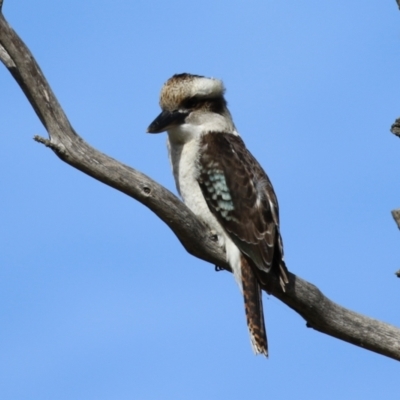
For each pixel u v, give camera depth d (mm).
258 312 10500
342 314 10312
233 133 11875
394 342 10406
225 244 10922
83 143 9203
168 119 11391
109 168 9352
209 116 11617
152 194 9602
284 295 10312
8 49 8844
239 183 10961
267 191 10984
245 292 10594
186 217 10086
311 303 10180
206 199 11109
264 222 10711
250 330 10445
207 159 11195
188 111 11617
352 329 10336
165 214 9914
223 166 11102
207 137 11398
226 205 10945
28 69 8898
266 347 10359
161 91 11852
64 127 9102
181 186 11453
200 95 11641
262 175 11234
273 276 10430
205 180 11141
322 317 10266
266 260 10500
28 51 8898
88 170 9312
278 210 11008
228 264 10992
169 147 11648
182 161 11383
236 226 10805
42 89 8977
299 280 10211
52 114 9055
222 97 11953
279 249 10648
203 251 10797
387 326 10445
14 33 8844
